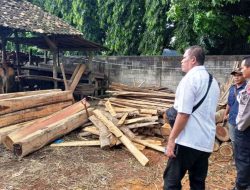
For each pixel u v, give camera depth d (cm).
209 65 1021
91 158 548
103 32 1702
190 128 305
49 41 1095
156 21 1297
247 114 362
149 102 801
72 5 1689
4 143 580
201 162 330
